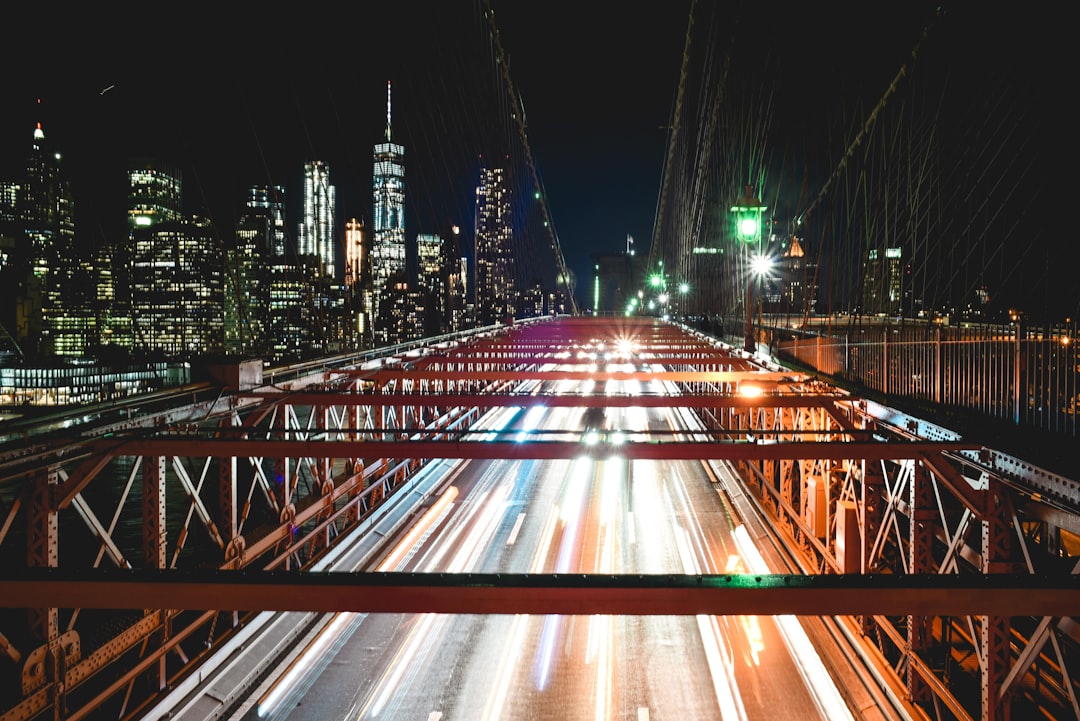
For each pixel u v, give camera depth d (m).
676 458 10.34
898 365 14.84
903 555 11.28
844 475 14.65
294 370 17.36
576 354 39.88
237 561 11.88
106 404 11.18
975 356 11.59
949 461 10.40
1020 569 8.98
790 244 35.12
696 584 5.31
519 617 14.23
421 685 11.95
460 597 5.31
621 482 24.91
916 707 10.78
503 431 10.39
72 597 5.32
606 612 5.31
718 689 11.82
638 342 50.06
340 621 13.91
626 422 36.91
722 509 21.86
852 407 14.46
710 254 63.41
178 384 13.89
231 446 10.41
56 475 9.50
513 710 11.29
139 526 44.19
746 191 31.22
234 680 11.55
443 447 10.48
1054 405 9.70
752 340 31.23
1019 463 8.65
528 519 20.89
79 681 9.02
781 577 5.32
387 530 19.08
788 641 13.20
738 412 25.56
